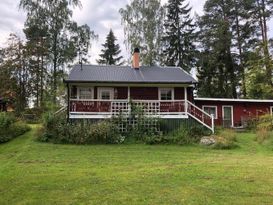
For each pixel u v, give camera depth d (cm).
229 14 4009
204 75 4031
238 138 1934
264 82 3052
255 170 1070
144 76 2219
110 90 2219
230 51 3938
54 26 3353
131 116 1873
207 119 1980
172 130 1920
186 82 2131
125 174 1015
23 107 2948
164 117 1934
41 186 866
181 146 1669
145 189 834
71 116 1895
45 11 3306
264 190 822
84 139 1677
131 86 2212
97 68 2345
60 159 1293
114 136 1730
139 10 3447
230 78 3944
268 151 1560
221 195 779
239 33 3950
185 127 1906
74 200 745
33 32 3291
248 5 3797
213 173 1023
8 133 1812
